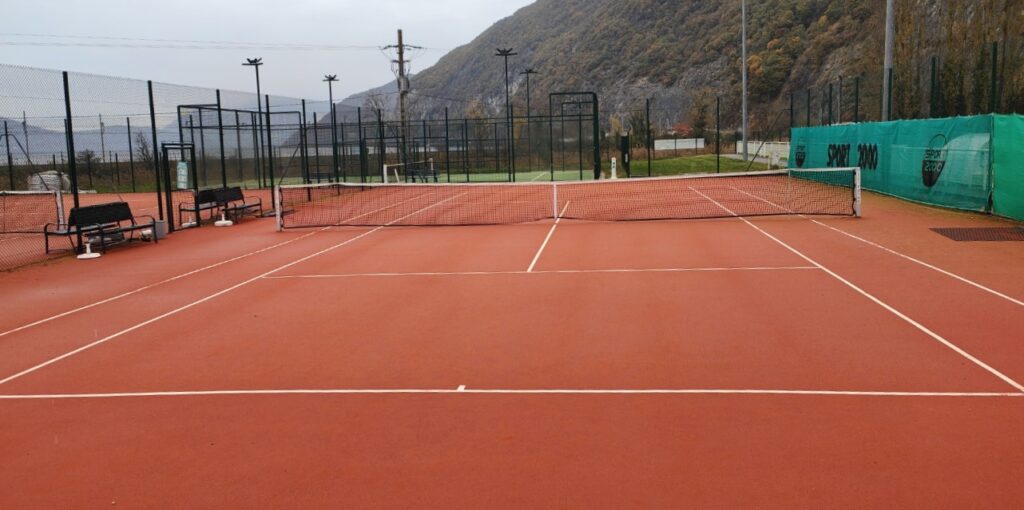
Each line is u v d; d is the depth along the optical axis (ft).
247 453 18.52
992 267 39.75
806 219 62.44
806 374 23.34
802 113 135.74
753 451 17.75
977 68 85.71
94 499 16.37
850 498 15.40
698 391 22.03
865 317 30.22
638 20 357.82
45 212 87.61
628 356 25.77
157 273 45.62
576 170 145.48
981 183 60.95
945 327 28.43
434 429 19.67
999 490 15.62
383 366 25.40
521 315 32.19
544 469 17.11
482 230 62.49
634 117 191.83
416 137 137.39
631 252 48.06
